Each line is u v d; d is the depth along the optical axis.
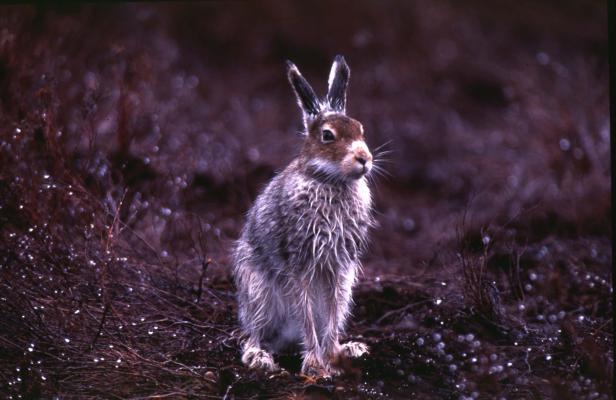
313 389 7.70
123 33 18.89
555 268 11.30
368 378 8.05
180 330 9.22
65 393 7.52
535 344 8.89
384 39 23.44
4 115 10.63
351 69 22.55
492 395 7.56
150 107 14.36
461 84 21.91
